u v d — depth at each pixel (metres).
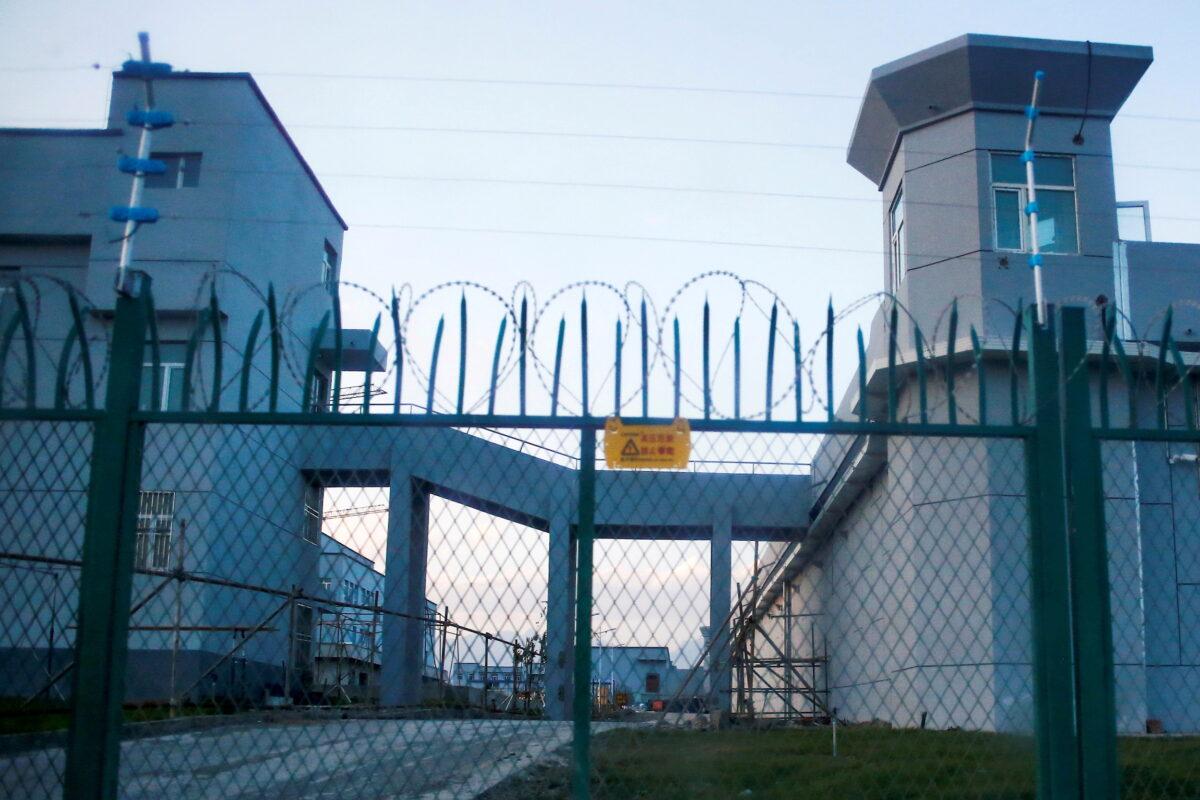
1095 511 4.38
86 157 18.78
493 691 13.97
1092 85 16.94
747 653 15.22
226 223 18.44
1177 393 12.58
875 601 14.98
